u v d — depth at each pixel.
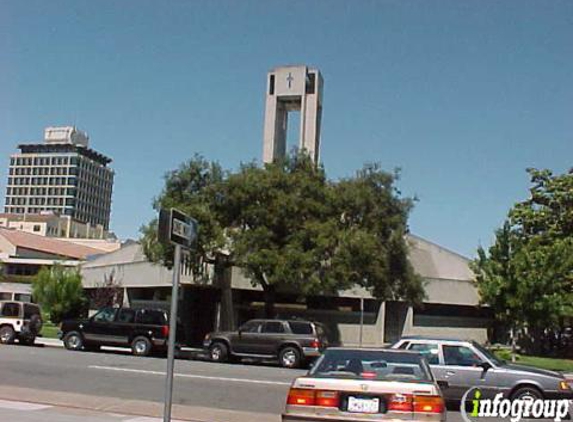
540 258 38.25
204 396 16.97
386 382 8.91
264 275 35.72
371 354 9.85
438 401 8.77
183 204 35.03
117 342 30.62
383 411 8.79
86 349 32.12
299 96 69.94
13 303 34.00
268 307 36.00
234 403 16.11
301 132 69.62
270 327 28.95
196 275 38.66
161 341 30.27
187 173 35.94
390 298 36.88
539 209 47.75
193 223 8.74
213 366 25.78
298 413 9.01
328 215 34.97
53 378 19.08
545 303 37.66
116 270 51.09
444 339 16.42
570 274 41.22
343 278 33.09
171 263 36.28
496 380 15.63
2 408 13.21
